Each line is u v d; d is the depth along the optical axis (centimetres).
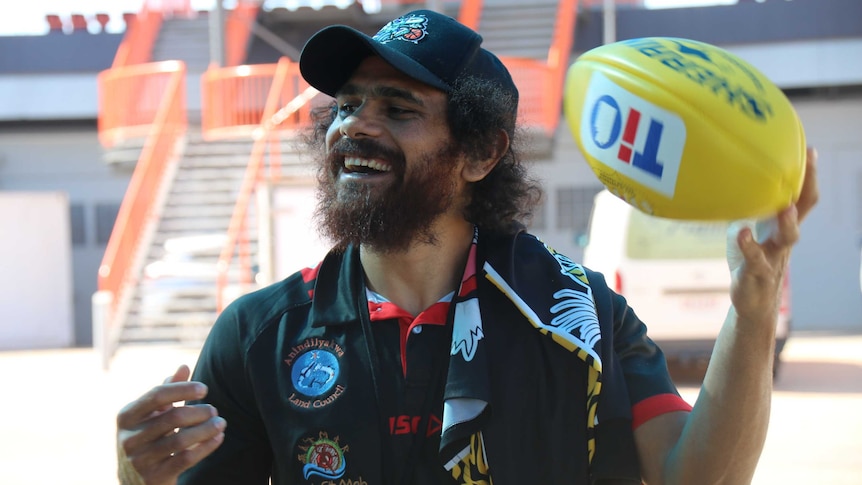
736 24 1886
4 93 2009
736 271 173
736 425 178
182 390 174
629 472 190
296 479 187
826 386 916
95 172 2058
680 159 165
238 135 1574
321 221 212
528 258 203
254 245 1439
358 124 198
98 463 660
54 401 955
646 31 1919
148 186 1495
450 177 201
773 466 597
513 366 189
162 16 2045
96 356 1475
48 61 2011
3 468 648
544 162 1557
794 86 1847
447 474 185
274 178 1410
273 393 191
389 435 187
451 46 202
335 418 186
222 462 195
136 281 1429
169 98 1555
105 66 2008
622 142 170
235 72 1579
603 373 191
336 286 200
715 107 163
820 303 1856
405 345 193
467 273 200
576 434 188
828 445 652
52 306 1836
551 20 1847
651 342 208
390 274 203
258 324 198
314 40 197
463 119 199
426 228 198
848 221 1853
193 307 1381
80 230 2056
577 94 180
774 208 167
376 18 2059
